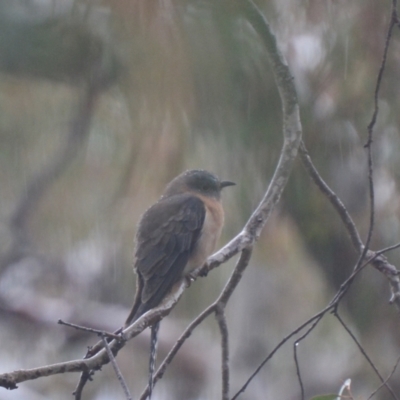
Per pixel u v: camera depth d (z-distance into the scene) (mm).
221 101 7047
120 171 9359
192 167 8852
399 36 8477
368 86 8789
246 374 11781
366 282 10773
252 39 7074
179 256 8297
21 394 14961
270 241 10820
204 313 6641
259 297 11984
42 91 8680
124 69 6875
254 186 8508
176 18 6539
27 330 15727
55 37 6312
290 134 7004
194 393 15672
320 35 8461
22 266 14289
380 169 9438
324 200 9625
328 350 11961
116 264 12922
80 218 10719
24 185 10055
